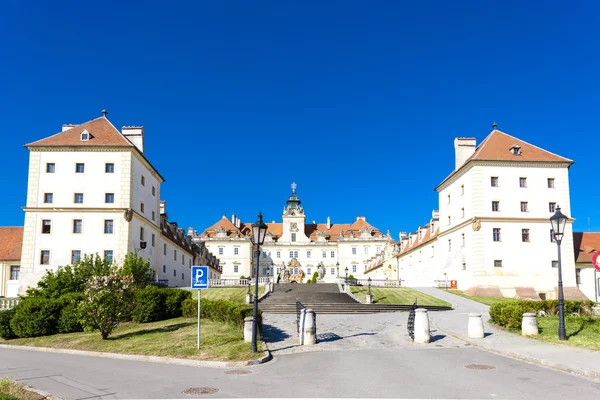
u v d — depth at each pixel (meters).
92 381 14.42
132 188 50.88
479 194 53.94
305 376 14.52
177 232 75.38
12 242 54.91
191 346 19.75
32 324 25.53
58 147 50.25
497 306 25.59
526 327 21.39
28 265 48.31
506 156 55.19
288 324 29.14
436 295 50.62
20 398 11.77
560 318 19.97
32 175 49.91
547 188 54.84
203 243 91.00
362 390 12.53
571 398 11.48
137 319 28.70
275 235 134.50
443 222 64.62
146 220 54.72
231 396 12.18
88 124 53.56
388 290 53.88
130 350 19.97
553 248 53.72
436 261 65.88
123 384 13.91
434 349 19.31
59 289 34.84
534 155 55.88
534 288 52.75
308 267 127.94
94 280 23.67
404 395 11.94
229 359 17.28
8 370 16.62
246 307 24.27
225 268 120.75
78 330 26.47
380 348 19.91
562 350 17.66
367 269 121.12
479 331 21.55
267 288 51.03
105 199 49.69
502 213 53.94
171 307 30.53
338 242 126.88
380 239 125.62
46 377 15.16
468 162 54.97
